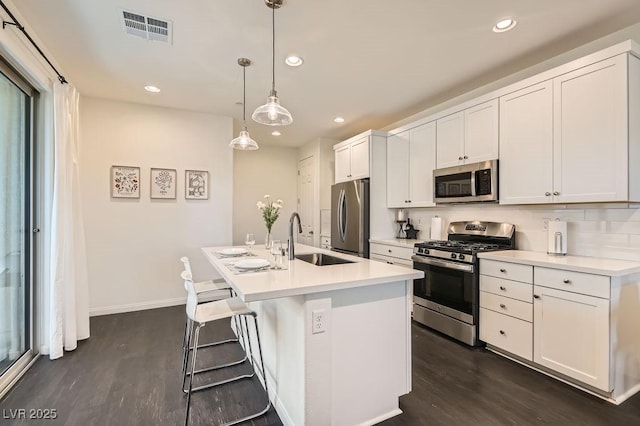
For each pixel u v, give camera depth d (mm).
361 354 1771
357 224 4227
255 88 3348
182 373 2338
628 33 2270
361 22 2189
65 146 2682
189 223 4125
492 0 1963
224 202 4316
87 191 3619
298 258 2756
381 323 1844
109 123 3711
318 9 2051
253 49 2553
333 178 5637
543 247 2807
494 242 3145
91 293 3645
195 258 4156
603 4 2004
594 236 2475
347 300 1727
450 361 2520
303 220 6184
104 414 1865
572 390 2102
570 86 2309
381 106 3893
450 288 2959
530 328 2338
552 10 2064
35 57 2320
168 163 4004
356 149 4477
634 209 2266
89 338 2990
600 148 2145
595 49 2438
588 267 2006
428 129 3621
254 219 6176
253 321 2453
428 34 2340
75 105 2938
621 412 1869
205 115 4207
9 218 2268
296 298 1696
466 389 2123
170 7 2033
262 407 1970
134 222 3844
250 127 4895
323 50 2566
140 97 3623
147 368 2424
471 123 3092
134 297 3844
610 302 1917
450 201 3291
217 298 2607
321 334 1622
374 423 1796
